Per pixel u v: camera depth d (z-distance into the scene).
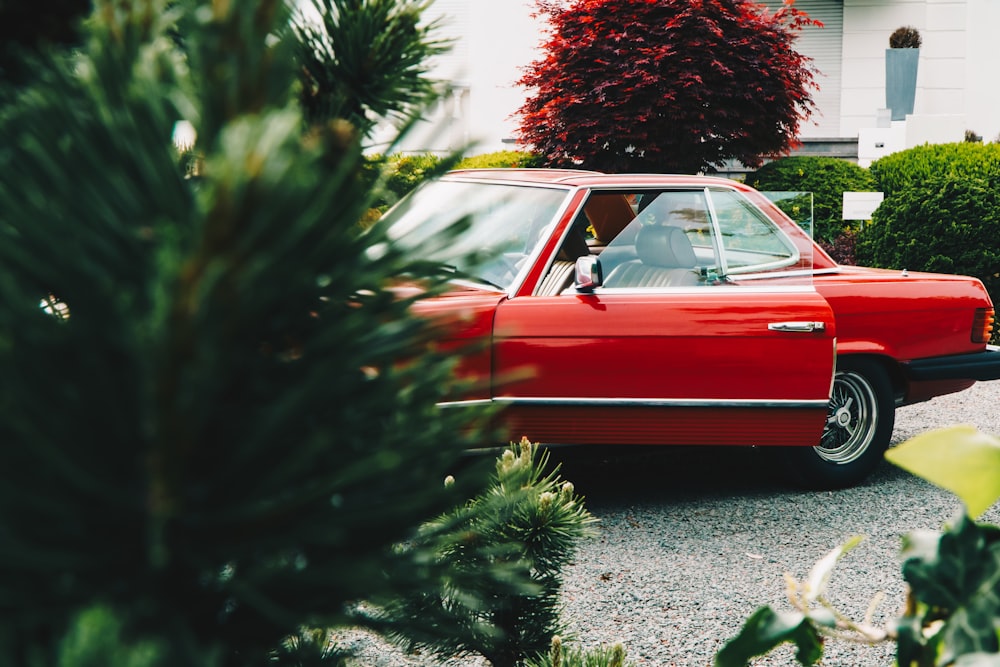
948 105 18.89
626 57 11.57
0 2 0.88
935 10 18.69
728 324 4.89
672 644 3.39
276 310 0.75
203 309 0.56
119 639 0.62
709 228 5.09
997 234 9.42
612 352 4.72
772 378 4.95
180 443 0.61
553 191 4.95
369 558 0.84
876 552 4.42
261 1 0.68
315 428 0.75
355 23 0.89
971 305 5.77
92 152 0.67
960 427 0.82
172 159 0.70
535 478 1.89
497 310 4.60
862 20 18.80
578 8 11.94
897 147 15.39
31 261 0.64
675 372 4.82
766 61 11.57
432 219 0.84
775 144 12.24
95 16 0.72
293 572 0.73
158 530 0.63
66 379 0.64
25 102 0.73
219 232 0.55
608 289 4.81
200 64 0.68
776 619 1.12
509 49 18.06
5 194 0.69
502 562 1.71
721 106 11.77
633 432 4.83
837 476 5.42
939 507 5.13
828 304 5.11
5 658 0.65
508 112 18.12
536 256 4.77
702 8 11.55
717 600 3.80
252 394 0.72
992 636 0.91
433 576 0.88
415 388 0.80
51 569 0.64
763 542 4.53
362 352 0.77
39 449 0.61
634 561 4.23
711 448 6.24
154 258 0.62
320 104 0.91
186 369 0.57
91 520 0.65
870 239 10.37
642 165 11.80
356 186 0.75
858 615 3.71
